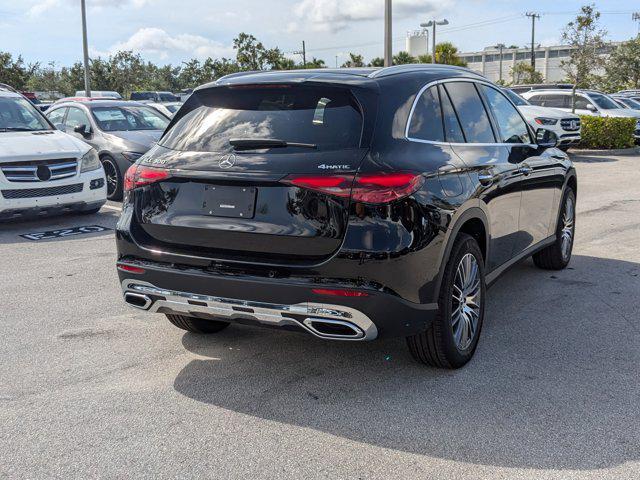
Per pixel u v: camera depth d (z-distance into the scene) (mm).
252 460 3121
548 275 6328
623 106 24141
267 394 3812
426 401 3695
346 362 4246
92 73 50562
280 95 3832
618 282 6074
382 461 3098
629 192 11680
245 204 3572
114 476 3002
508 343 4570
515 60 99188
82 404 3703
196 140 3863
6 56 41688
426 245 3553
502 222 4711
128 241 3918
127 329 4891
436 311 3754
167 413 3592
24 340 4680
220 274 3594
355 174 3400
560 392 3789
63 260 6980
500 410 3578
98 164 9258
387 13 19734
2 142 8648
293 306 3475
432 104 4137
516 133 5297
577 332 4781
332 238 3412
